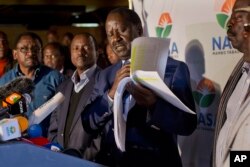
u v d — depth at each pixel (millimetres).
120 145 1916
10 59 5102
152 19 2818
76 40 3283
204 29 2516
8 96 1641
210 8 2486
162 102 2010
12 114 1609
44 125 3053
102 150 2371
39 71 3701
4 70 5035
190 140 2582
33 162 1332
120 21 2260
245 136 1863
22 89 1763
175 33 2674
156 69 1986
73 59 3275
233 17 1977
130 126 2203
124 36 2266
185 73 2172
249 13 1917
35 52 3684
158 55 1979
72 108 2973
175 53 2676
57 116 3035
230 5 2389
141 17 2879
